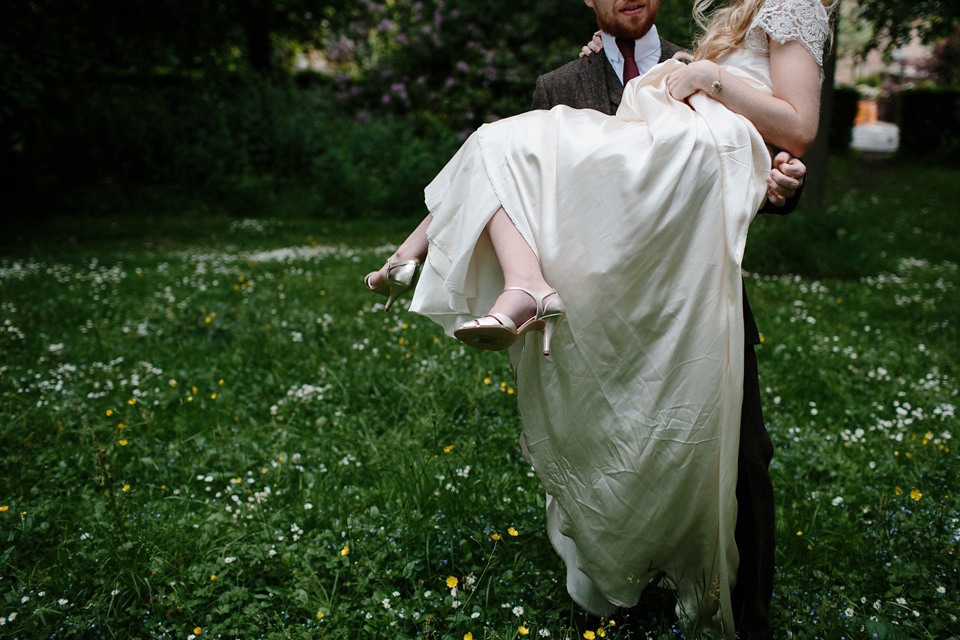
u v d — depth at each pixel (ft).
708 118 6.28
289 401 13.47
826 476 10.96
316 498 9.94
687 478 6.19
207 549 8.87
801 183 6.32
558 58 48.83
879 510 9.67
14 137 36.73
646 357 6.15
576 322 6.13
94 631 7.39
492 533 8.79
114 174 47.88
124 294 22.74
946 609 7.64
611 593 6.72
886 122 123.54
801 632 7.22
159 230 38.65
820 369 15.24
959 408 13.51
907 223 41.78
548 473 6.84
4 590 8.07
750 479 6.70
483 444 11.35
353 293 21.77
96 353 16.61
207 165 47.75
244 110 50.90
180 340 17.25
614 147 6.07
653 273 6.04
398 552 8.60
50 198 42.75
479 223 6.22
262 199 45.27
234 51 55.26
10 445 11.96
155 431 12.40
